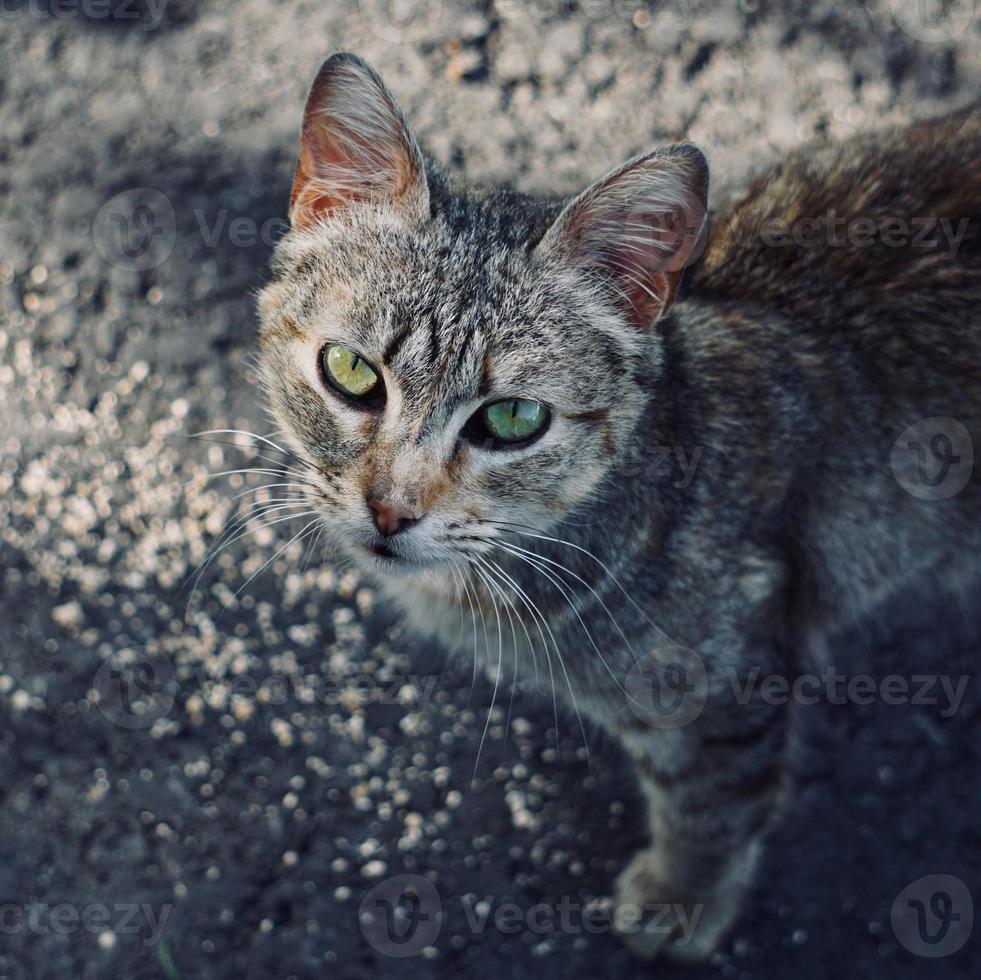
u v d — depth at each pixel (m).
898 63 0.77
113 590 0.67
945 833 0.64
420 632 0.65
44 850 0.63
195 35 0.77
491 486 0.54
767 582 0.58
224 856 0.63
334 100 0.54
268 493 0.68
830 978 0.62
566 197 0.58
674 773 0.59
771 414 0.57
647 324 0.54
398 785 0.64
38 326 0.71
